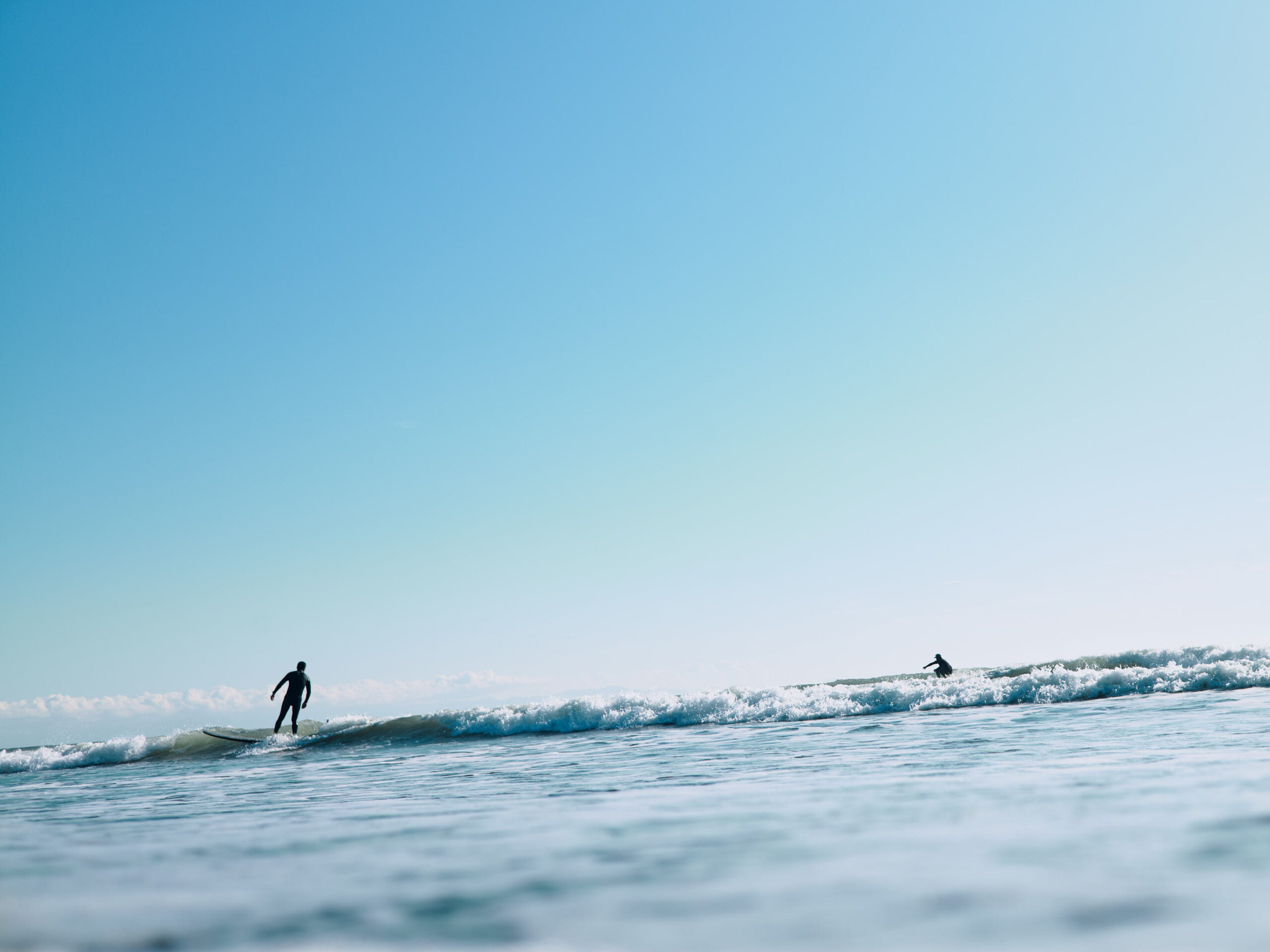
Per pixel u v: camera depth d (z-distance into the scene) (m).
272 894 2.45
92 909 2.34
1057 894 1.98
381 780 7.77
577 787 5.75
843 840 2.87
